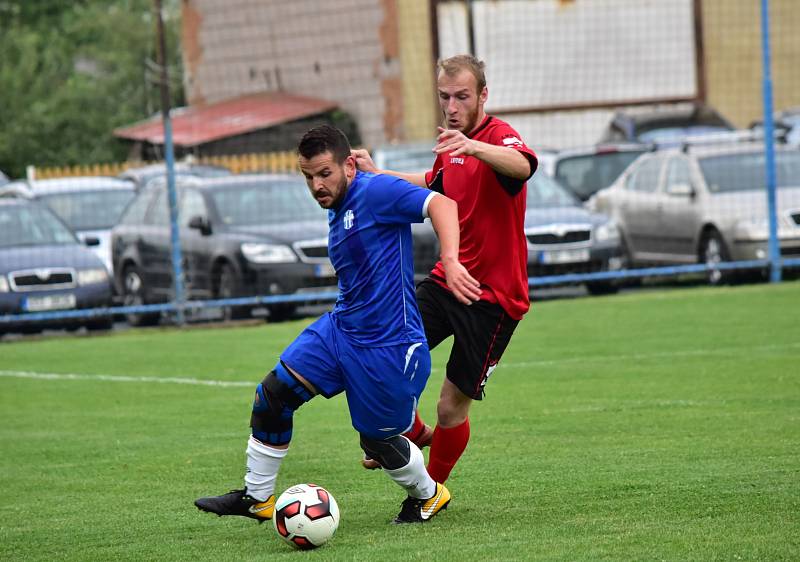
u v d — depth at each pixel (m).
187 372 37.28
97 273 52.41
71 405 32.03
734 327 41.28
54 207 66.56
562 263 54.62
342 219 17.53
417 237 53.69
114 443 26.44
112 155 122.19
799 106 99.62
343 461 23.48
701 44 99.94
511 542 16.66
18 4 171.75
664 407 27.47
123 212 59.41
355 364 17.53
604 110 100.19
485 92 19.08
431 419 28.22
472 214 19.03
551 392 30.31
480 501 19.53
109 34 144.62
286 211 55.19
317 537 16.97
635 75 100.06
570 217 55.16
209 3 97.81
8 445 26.62
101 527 19.12
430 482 18.33
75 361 41.25
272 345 43.19
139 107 132.50
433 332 19.38
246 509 17.97
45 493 21.89
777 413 26.12
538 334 42.00
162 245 55.31
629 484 20.00
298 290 51.75
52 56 136.75
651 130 84.31
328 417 28.77
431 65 98.25
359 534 17.78
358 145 97.19
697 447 22.91
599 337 40.56
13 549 17.89
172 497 21.22
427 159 60.31
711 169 58.38
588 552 15.83
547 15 99.69
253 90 98.00
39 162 116.62
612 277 53.91
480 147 17.69
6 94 120.50
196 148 93.00
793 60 100.12
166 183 56.09
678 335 40.06
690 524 17.19
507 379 32.72
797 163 59.06
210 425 28.25
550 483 20.45
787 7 100.06
